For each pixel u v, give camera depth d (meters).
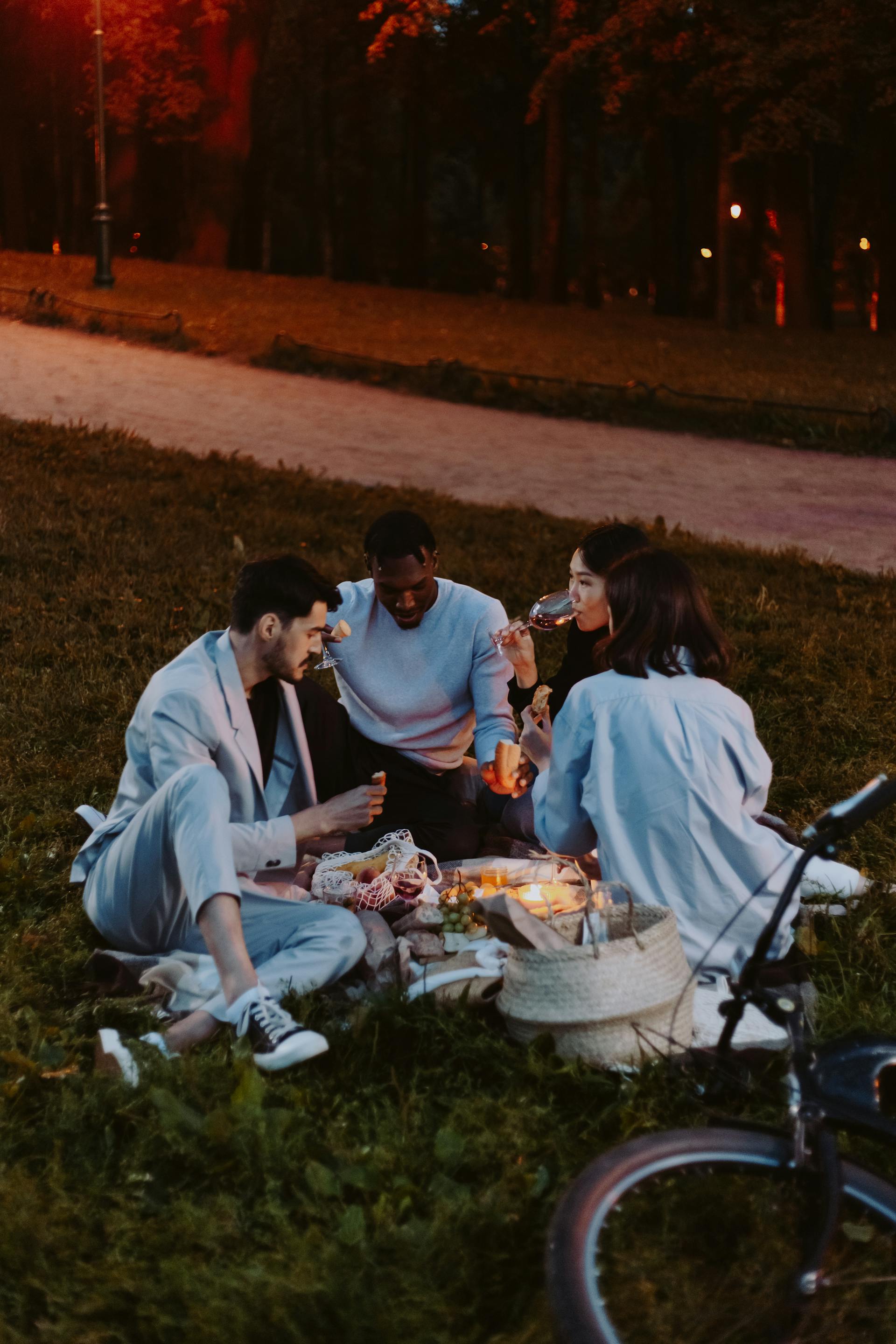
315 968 3.53
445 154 47.44
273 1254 2.59
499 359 19.27
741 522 11.04
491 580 8.21
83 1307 2.48
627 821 3.50
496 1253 2.62
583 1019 3.12
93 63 29.89
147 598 7.54
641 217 52.97
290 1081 3.21
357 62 37.72
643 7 22.34
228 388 16.83
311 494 10.83
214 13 28.14
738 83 22.17
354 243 45.25
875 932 3.93
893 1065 2.93
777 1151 2.43
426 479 12.48
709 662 3.59
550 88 24.98
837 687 6.31
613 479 12.82
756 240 37.94
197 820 3.36
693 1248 2.65
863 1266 2.56
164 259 42.50
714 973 3.48
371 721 4.56
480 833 4.66
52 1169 2.84
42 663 6.50
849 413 14.99
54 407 14.50
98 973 3.74
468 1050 3.26
